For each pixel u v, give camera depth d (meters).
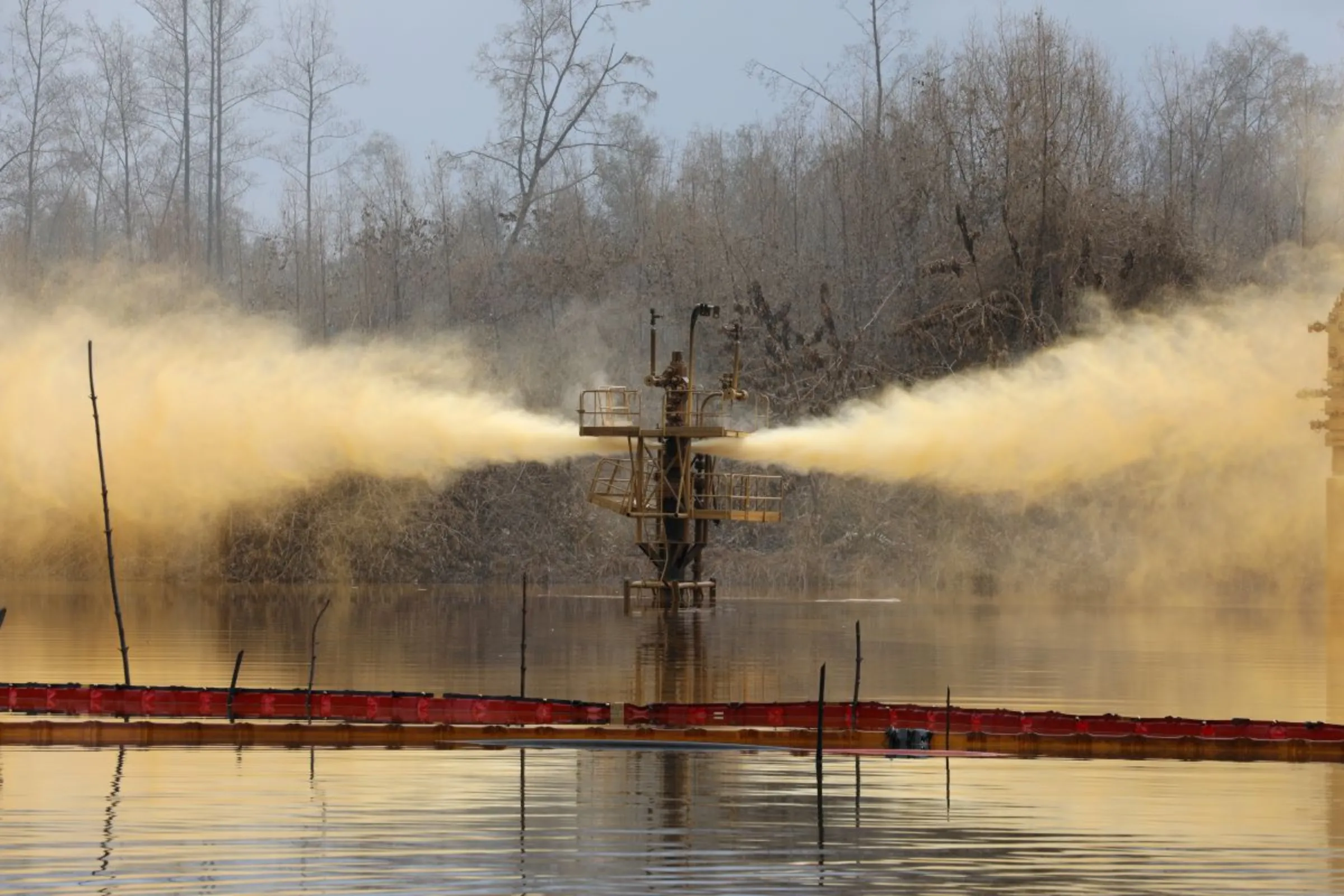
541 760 25.81
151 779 24.02
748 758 26.20
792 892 18.59
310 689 29.61
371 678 35.19
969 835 20.98
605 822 21.55
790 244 90.88
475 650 40.78
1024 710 30.56
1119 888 18.70
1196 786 24.14
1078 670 37.03
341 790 23.33
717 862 19.66
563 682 34.38
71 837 20.50
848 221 86.19
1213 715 30.14
